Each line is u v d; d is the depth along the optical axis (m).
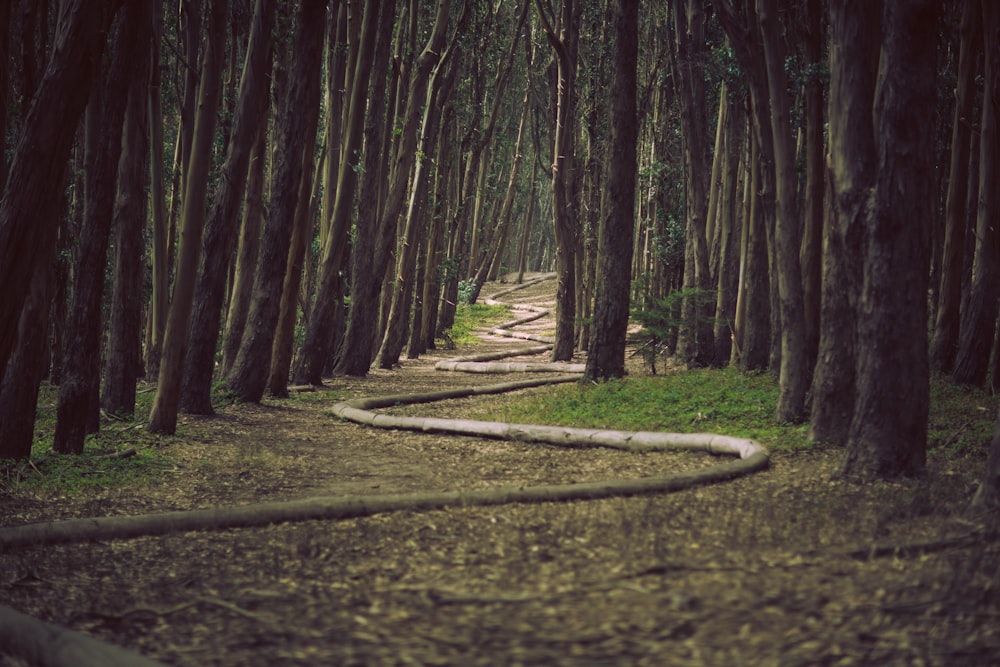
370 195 24.31
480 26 31.86
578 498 9.16
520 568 6.32
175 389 14.19
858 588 5.41
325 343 21.95
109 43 14.16
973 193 18.59
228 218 16.52
